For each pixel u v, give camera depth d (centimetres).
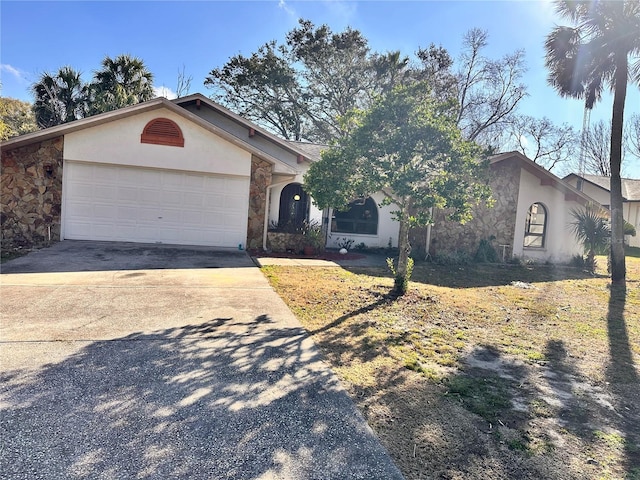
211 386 315
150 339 415
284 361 376
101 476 206
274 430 258
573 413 305
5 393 287
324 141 2625
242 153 1124
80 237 1075
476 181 662
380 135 630
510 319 588
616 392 349
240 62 2558
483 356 425
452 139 616
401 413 290
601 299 779
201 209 1127
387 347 431
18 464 212
